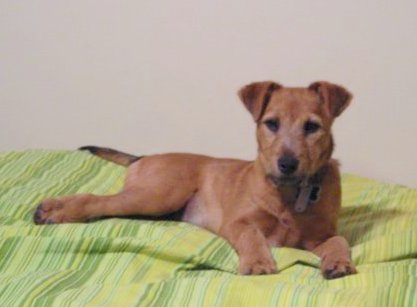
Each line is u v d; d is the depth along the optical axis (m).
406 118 2.82
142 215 2.24
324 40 2.83
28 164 2.80
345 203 2.47
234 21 2.92
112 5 3.04
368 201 2.48
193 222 2.31
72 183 2.60
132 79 3.11
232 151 3.05
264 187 2.03
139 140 3.17
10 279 1.63
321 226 2.00
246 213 2.05
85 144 3.25
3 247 1.81
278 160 1.90
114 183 2.63
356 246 1.94
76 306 1.46
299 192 1.98
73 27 3.12
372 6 2.74
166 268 1.76
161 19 3.00
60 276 1.66
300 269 1.76
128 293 1.53
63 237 1.84
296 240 2.02
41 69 3.22
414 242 1.87
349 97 2.03
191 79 3.03
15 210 2.23
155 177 2.29
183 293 1.52
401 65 2.77
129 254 1.78
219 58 2.97
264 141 2.02
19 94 3.28
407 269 1.68
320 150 1.97
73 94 3.21
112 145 3.22
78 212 2.11
